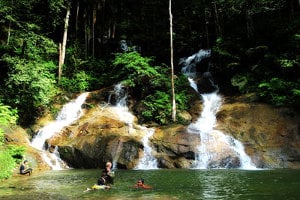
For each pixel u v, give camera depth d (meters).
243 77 26.09
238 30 33.41
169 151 19.70
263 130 20.58
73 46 36.25
